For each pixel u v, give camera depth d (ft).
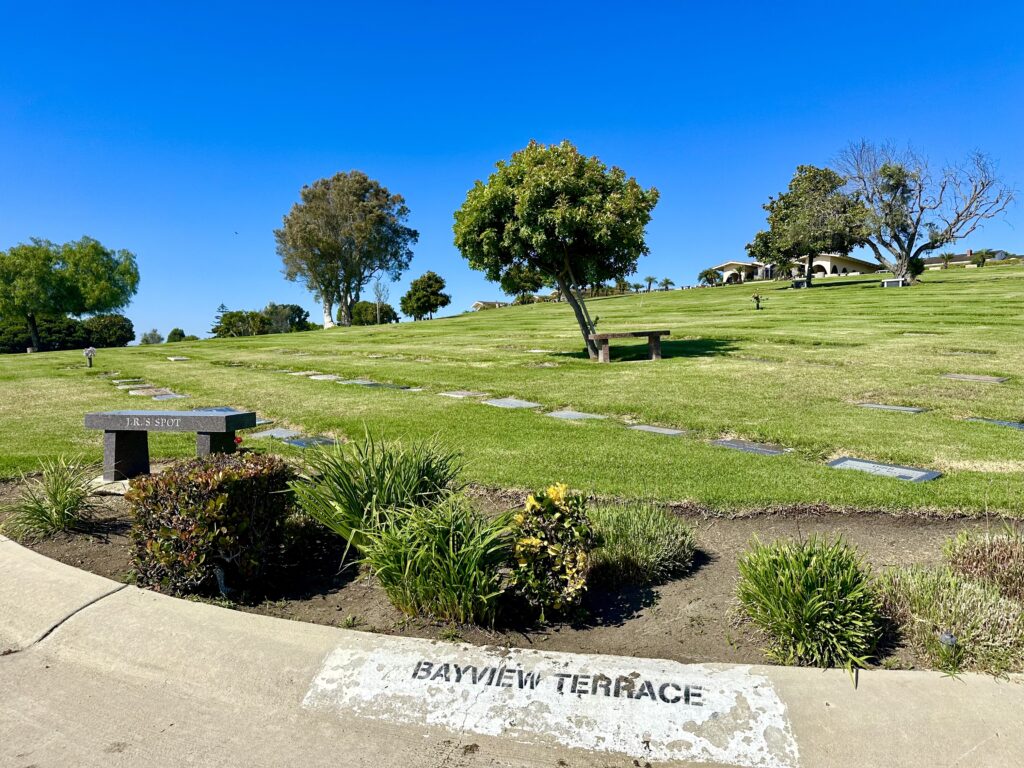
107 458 18.74
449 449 20.58
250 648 10.09
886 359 42.42
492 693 8.96
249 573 12.29
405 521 11.69
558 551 10.93
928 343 48.93
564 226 43.42
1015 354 42.60
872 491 16.81
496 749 8.18
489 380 39.63
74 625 10.96
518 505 16.53
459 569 10.72
